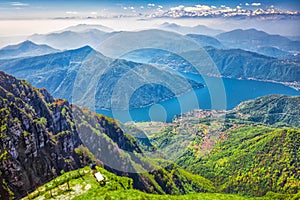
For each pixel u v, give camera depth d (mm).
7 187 54062
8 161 57562
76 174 32531
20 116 67562
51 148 66500
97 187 29156
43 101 80562
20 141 62719
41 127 69625
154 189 50219
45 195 30562
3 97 69688
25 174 58594
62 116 77688
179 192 59688
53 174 61812
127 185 32281
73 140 69812
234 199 40062
